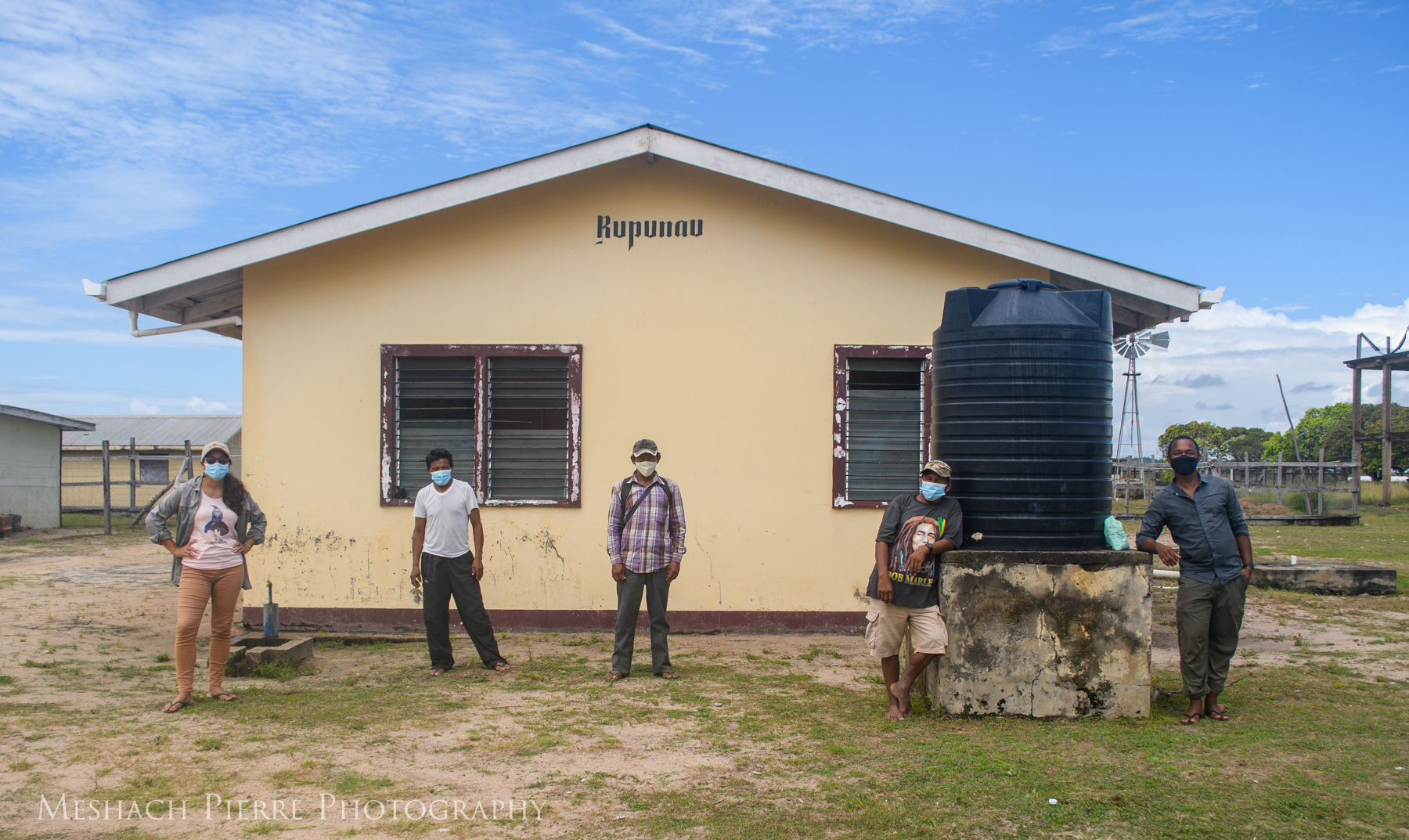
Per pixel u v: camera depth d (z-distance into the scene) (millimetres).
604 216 9086
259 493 9062
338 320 9078
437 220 9094
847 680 7191
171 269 8578
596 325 9070
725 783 4770
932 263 9031
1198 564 5875
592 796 4590
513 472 9180
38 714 5945
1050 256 8500
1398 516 27219
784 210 9062
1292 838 4070
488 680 7125
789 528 9000
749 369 9039
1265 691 6688
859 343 9031
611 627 8992
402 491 9141
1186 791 4602
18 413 21016
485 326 9078
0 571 13594
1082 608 5949
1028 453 5992
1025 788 4652
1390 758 5121
